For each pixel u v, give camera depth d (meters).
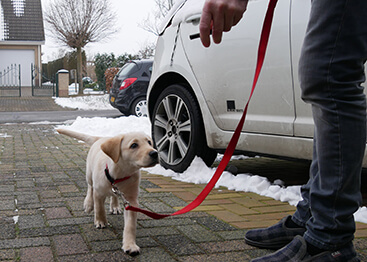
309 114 3.40
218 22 2.09
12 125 11.10
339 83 1.84
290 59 3.51
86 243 2.52
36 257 2.28
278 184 4.04
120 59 32.22
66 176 4.52
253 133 3.90
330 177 1.89
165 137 4.98
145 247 2.47
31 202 3.43
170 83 5.28
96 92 32.78
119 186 2.57
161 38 5.16
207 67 4.32
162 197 3.70
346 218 1.92
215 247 2.47
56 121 12.78
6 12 35.88
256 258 2.10
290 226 2.43
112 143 2.48
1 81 34.09
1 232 2.67
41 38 34.53
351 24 1.80
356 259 1.99
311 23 1.89
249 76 3.90
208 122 4.33
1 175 4.54
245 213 3.20
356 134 1.86
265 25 2.19
